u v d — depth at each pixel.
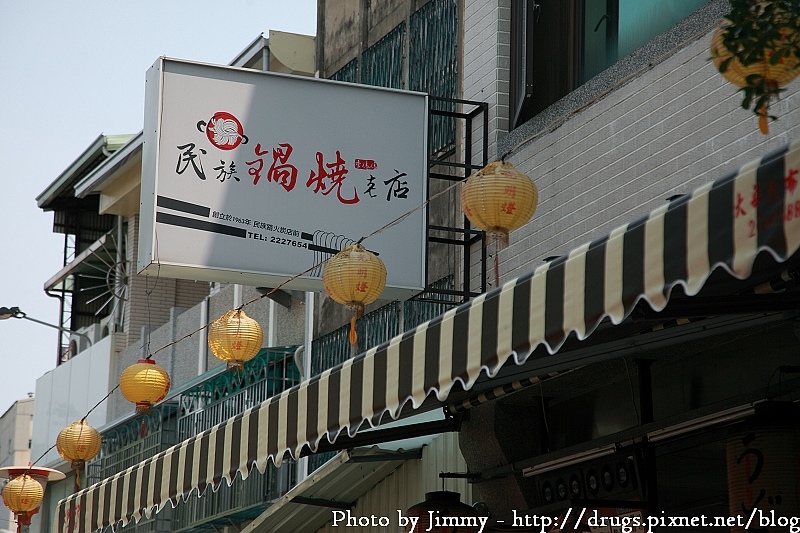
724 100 7.72
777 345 7.16
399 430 9.26
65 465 23.27
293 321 15.94
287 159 9.39
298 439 7.15
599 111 8.99
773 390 6.78
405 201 9.60
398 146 9.68
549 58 10.16
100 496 9.88
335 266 7.92
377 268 7.92
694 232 4.47
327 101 9.59
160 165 9.07
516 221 7.43
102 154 22.70
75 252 25.84
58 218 25.92
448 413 9.44
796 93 7.14
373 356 6.55
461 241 10.23
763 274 5.63
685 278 4.49
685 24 8.22
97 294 25.95
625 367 8.30
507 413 9.24
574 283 5.05
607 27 9.55
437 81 11.38
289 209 9.31
